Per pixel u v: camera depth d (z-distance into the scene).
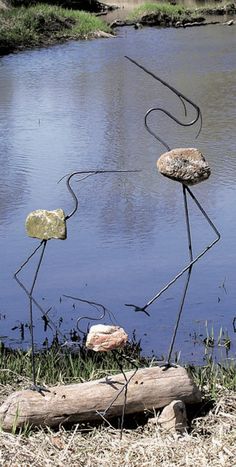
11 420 4.95
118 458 4.75
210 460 4.69
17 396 5.00
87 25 31.75
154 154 14.24
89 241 10.16
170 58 25.95
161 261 9.48
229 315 8.05
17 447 4.81
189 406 5.20
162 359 6.93
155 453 4.75
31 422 4.95
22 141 15.44
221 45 28.80
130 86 21.06
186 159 5.16
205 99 19.19
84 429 5.02
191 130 15.98
